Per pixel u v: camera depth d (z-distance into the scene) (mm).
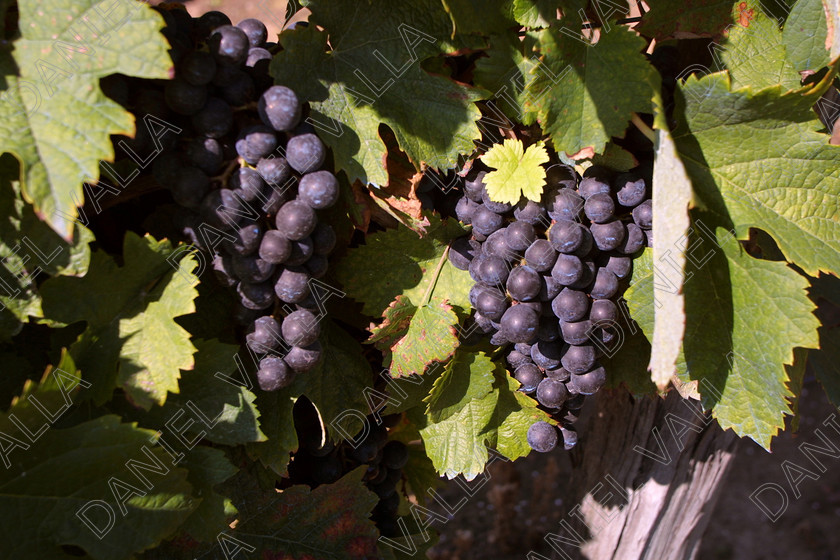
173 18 545
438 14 576
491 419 637
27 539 542
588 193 583
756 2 588
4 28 512
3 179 533
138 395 544
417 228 601
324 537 624
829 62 581
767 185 579
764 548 1503
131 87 541
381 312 617
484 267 591
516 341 588
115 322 555
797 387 645
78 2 510
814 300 702
